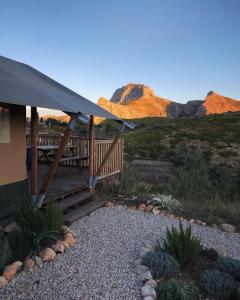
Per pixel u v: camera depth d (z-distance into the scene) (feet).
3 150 16.49
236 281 12.62
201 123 123.44
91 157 23.77
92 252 14.74
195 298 11.43
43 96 14.67
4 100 11.08
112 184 28.04
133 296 11.22
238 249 17.54
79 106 17.93
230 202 28.68
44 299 10.61
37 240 13.46
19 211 14.94
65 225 17.63
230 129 100.58
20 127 17.99
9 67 18.93
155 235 18.01
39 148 26.68
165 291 11.23
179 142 83.35
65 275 12.28
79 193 22.67
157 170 47.16
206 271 12.87
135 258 14.49
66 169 29.96
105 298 10.97
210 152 70.08
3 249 12.25
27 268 12.34
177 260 13.88
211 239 18.65
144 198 25.98
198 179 32.63
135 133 106.93
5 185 16.63
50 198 18.16
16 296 10.64
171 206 23.90
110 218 20.34
